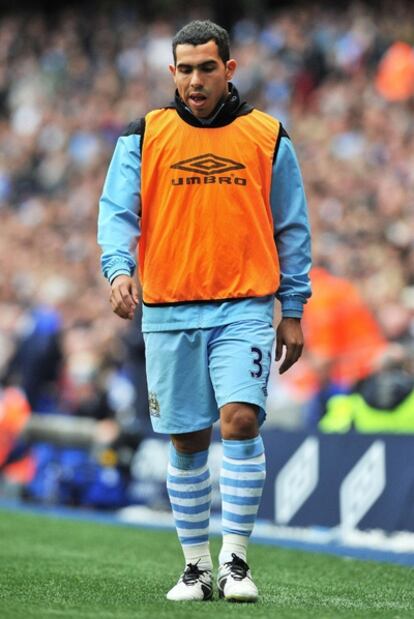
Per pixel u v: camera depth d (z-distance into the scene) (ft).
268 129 63.67
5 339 180.04
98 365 148.87
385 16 242.37
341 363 135.23
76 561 86.79
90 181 237.66
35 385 160.15
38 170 253.24
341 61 230.68
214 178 62.49
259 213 63.00
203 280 62.34
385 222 173.27
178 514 64.34
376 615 59.06
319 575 81.30
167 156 62.90
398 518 105.29
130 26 293.43
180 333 62.54
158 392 63.46
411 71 207.10
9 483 150.61
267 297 62.75
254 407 61.41
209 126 62.90
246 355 61.26
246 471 61.72
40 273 202.08
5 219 238.48
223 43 62.28
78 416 147.13
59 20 315.78
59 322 162.91
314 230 179.22
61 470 142.72
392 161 190.90
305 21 248.52
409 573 82.99
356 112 211.20
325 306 135.54
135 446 138.62
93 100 262.88
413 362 125.08
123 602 61.46
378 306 145.69
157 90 256.52
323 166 195.42
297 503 116.26
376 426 115.85
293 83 232.32
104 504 138.21
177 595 62.85
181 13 301.02
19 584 70.33
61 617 55.16
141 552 95.45
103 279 183.73
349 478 110.93
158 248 63.00
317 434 115.14
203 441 64.18
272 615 56.90
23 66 287.28
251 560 90.99
